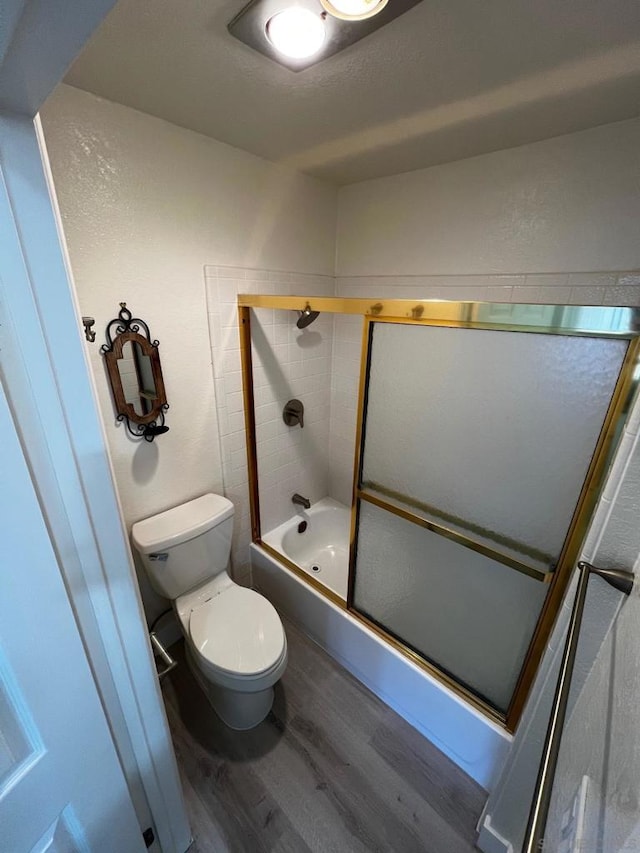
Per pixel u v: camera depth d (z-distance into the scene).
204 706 1.56
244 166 1.56
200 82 1.06
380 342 1.26
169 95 1.13
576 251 1.38
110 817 0.77
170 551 1.48
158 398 1.50
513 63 0.96
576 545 0.94
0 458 0.50
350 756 1.39
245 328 1.73
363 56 0.94
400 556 1.45
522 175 1.43
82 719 0.66
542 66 0.96
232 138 1.43
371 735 1.46
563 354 0.89
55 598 0.59
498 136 1.35
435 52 0.92
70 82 1.07
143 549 1.42
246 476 1.98
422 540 1.36
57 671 0.61
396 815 1.23
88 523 0.67
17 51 0.35
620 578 0.73
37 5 0.29
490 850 1.12
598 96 1.08
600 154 1.26
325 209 1.97
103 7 0.31
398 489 1.37
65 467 0.62
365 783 1.31
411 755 1.40
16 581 0.53
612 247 1.31
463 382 1.10
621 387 0.80
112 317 1.33
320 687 1.64
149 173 1.30
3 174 0.48
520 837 1.05
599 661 0.74
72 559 0.66
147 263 1.37
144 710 0.88
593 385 0.86
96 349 1.31
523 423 1.01
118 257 1.30
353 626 1.61
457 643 1.36
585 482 0.90
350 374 2.27
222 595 1.61
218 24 0.83
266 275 1.77
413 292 1.86
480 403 1.08
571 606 0.85
